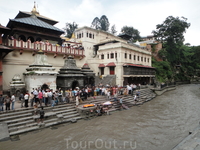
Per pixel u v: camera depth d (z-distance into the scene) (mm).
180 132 10844
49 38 24906
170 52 49969
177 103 20875
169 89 34969
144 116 14609
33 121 11164
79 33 36469
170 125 12234
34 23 22453
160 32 51844
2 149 8008
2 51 16078
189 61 57969
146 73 35250
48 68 18094
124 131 10906
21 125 10531
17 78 17375
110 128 11414
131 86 23922
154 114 15328
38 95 13078
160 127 11781
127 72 28719
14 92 16656
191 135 9422
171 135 10320
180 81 51188
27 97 12867
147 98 23375
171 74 45438
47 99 13797
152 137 9977
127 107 17688
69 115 13188
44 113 11852
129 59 31438
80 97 16453
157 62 45062
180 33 48562
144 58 37688
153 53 48438
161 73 42562
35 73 16641
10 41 18859
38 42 21578
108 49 31250
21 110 12031
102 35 39281
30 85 16906
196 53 58062
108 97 18766
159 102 21578
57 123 11688
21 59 20328
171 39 49281
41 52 18516
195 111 16594
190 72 56875
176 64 53594
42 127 10859
